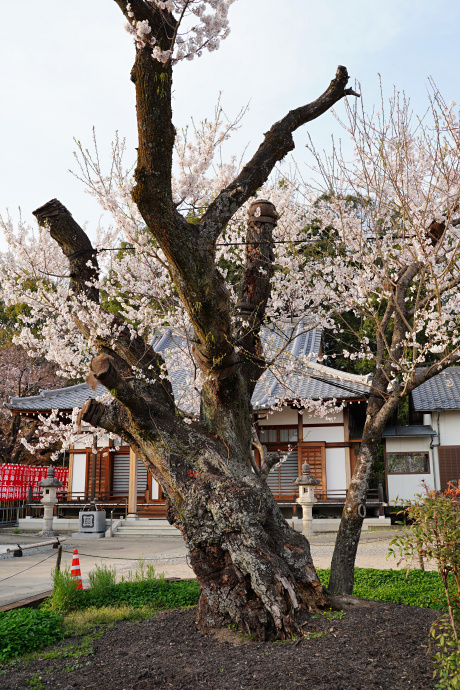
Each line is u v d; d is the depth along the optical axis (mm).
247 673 4516
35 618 6262
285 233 9453
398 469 22719
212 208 5887
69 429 10672
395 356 7543
